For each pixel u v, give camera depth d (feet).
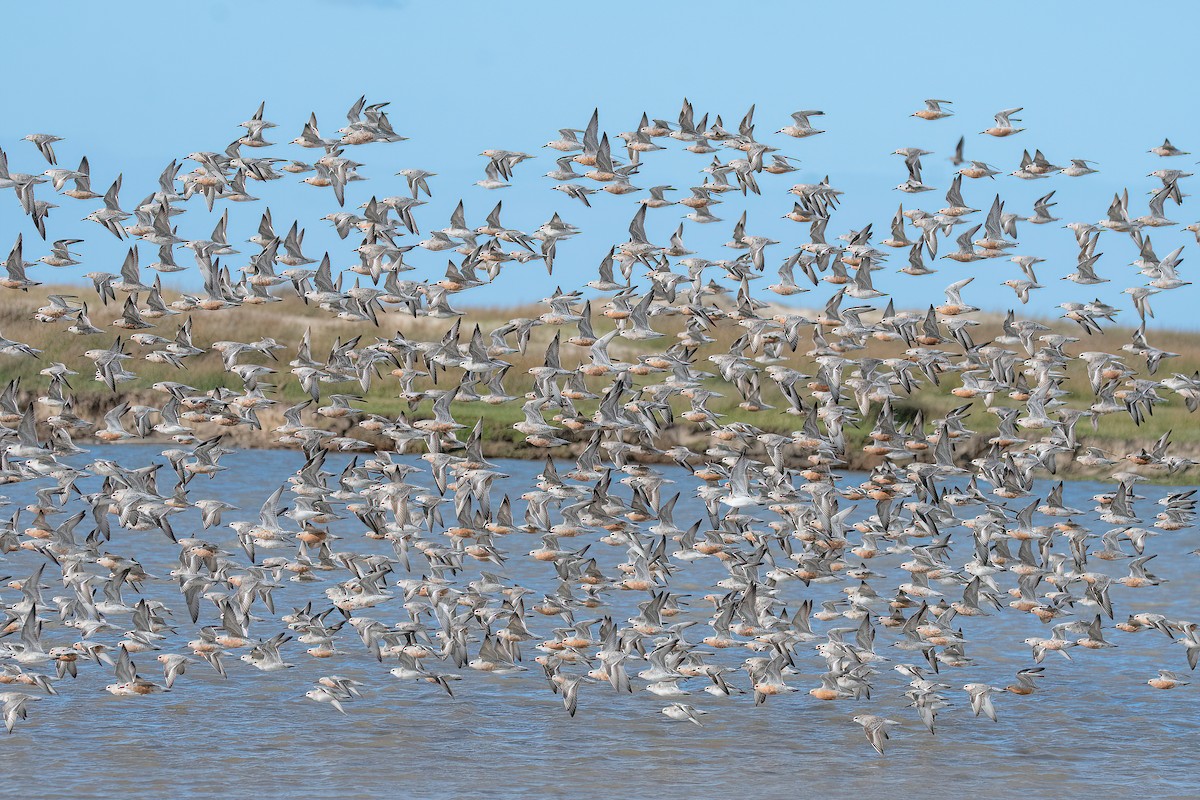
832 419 123.03
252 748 104.78
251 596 116.78
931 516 121.80
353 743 106.32
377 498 120.88
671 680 109.19
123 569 118.32
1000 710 117.08
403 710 113.80
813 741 109.19
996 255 123.44
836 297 125.59
